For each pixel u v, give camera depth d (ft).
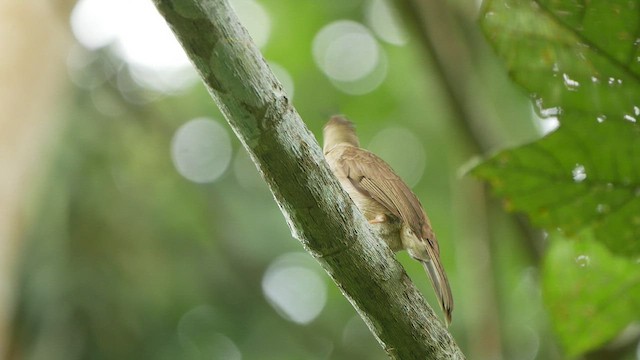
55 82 41.22
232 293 50.37
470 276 37.35
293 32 64.44
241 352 49.93
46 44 40.50
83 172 45.34
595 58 16.74
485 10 16.66
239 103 14.93
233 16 14.57
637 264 21.02
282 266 52.29
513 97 52.49
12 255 37.70
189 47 14.38
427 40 41.04
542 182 18.58
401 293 17.37
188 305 47.98
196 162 54.44
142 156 49.42
